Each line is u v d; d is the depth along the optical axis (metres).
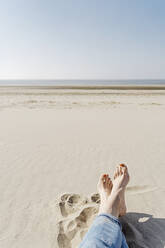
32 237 1.41
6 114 7.20
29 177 2.30
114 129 4.81
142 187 2.05
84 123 5.60
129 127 5.04
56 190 2.00
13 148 3.38
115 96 13.96
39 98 12.71
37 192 1.97
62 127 5.07
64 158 2.90
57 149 3.31
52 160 2.82
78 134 4.32
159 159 2.85
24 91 19.22
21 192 1.98
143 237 1.38
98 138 4.00
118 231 1.14
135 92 17.72
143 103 10.23
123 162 2.75
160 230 1.44
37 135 4.26
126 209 1.68
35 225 1.52
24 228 1.49
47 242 1.36
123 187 1.59
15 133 4.45
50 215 1.62
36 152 3.17
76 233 1.41
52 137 4.09
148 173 2.38
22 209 1.71
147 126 5.15
